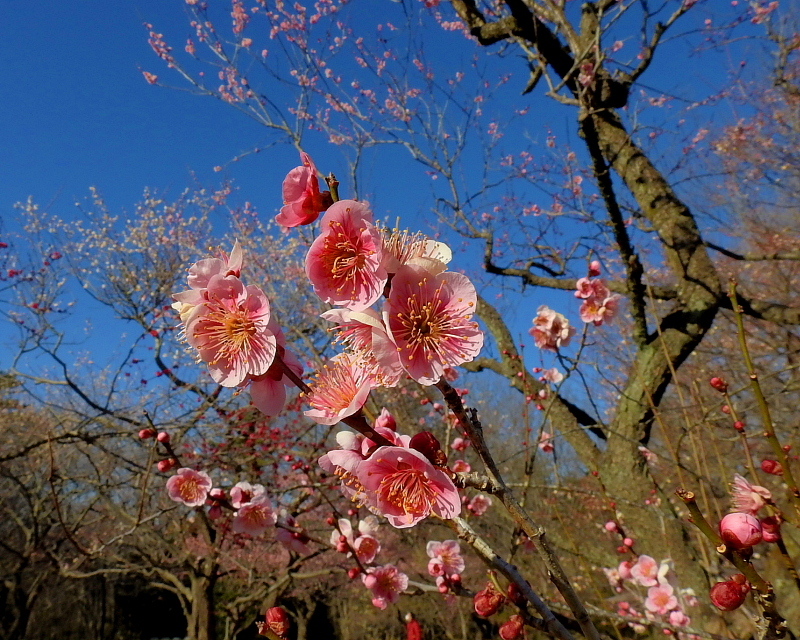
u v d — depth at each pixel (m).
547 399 4.38
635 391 4.61
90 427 6.97
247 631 11.09
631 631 3.91
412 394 5.97
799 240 8.28
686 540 3.91
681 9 4.68
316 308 7.56
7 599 10.26
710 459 3.86
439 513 1.19
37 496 7.26
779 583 2.73
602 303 3.43
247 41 7.12
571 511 5.25
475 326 1.16
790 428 4.04
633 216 6.22
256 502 3.40
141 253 9.03
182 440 5.73
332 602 10.85
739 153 9.23
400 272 1.18
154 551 6.46
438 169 6.42
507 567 1.18
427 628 10.02
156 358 6.20
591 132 4.14
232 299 1.33
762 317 4.97
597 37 4.13
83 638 12.99
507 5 5.18
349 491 1.35
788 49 7.86
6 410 7.57
